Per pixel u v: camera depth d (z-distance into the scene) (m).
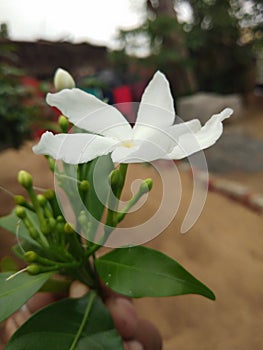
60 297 0.11
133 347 0.11
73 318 0.08
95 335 0.08
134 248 0.08
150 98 0.07
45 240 0.09
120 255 0.08
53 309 0.08
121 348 0.08
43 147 0.06
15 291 0.08
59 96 0.07
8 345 0.08
